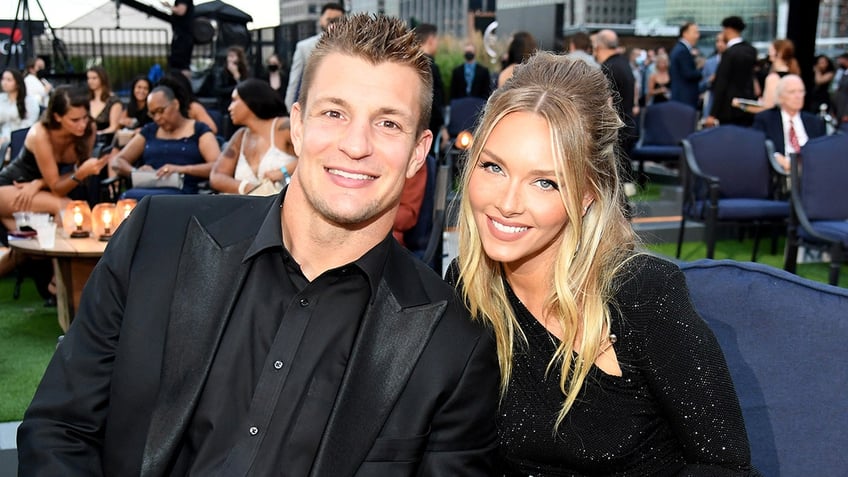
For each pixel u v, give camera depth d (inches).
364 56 52.2
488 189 54.8
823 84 330.6
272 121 159.3
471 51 307.1
